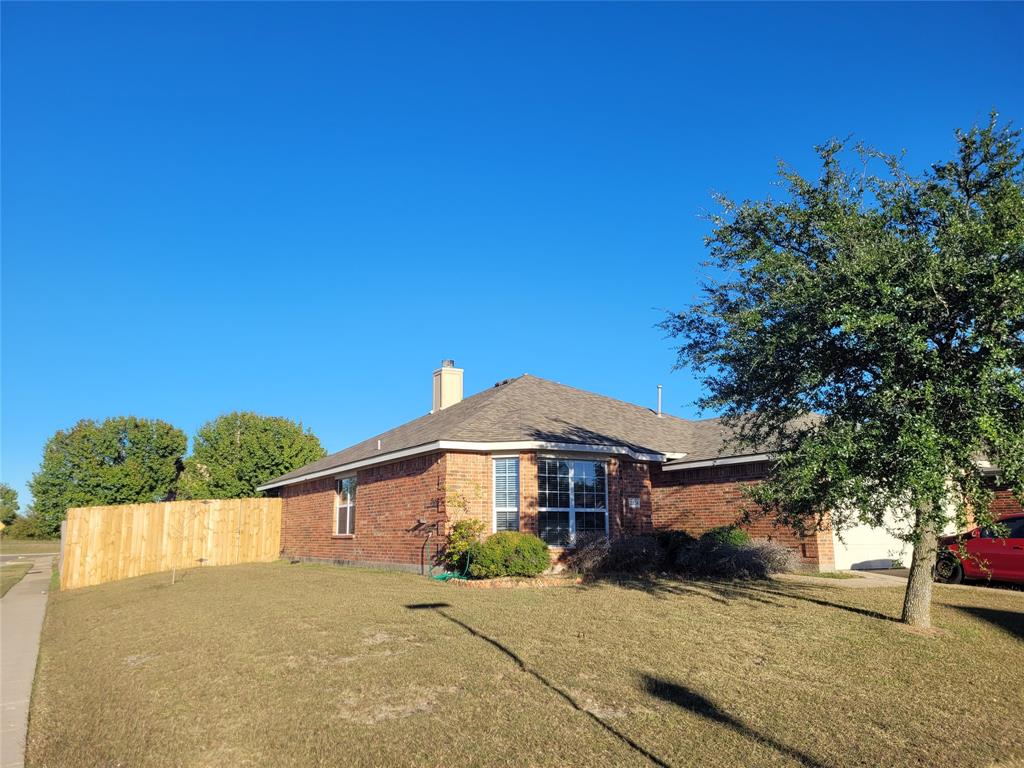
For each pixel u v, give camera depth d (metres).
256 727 5.89
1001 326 7.49
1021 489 7.44
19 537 57.84
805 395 9.27
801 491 8.38
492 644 8.52
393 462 18.19
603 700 6.45
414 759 5.17
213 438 36.97
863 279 7.82
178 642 9.38
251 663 7.96
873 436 7.94
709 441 19.86
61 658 9.21
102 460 37.69
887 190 9.39
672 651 8.19
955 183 9.11
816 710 6.27
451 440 15.70
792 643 8.63
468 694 6.63
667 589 12.80
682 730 5.73
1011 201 7.71
